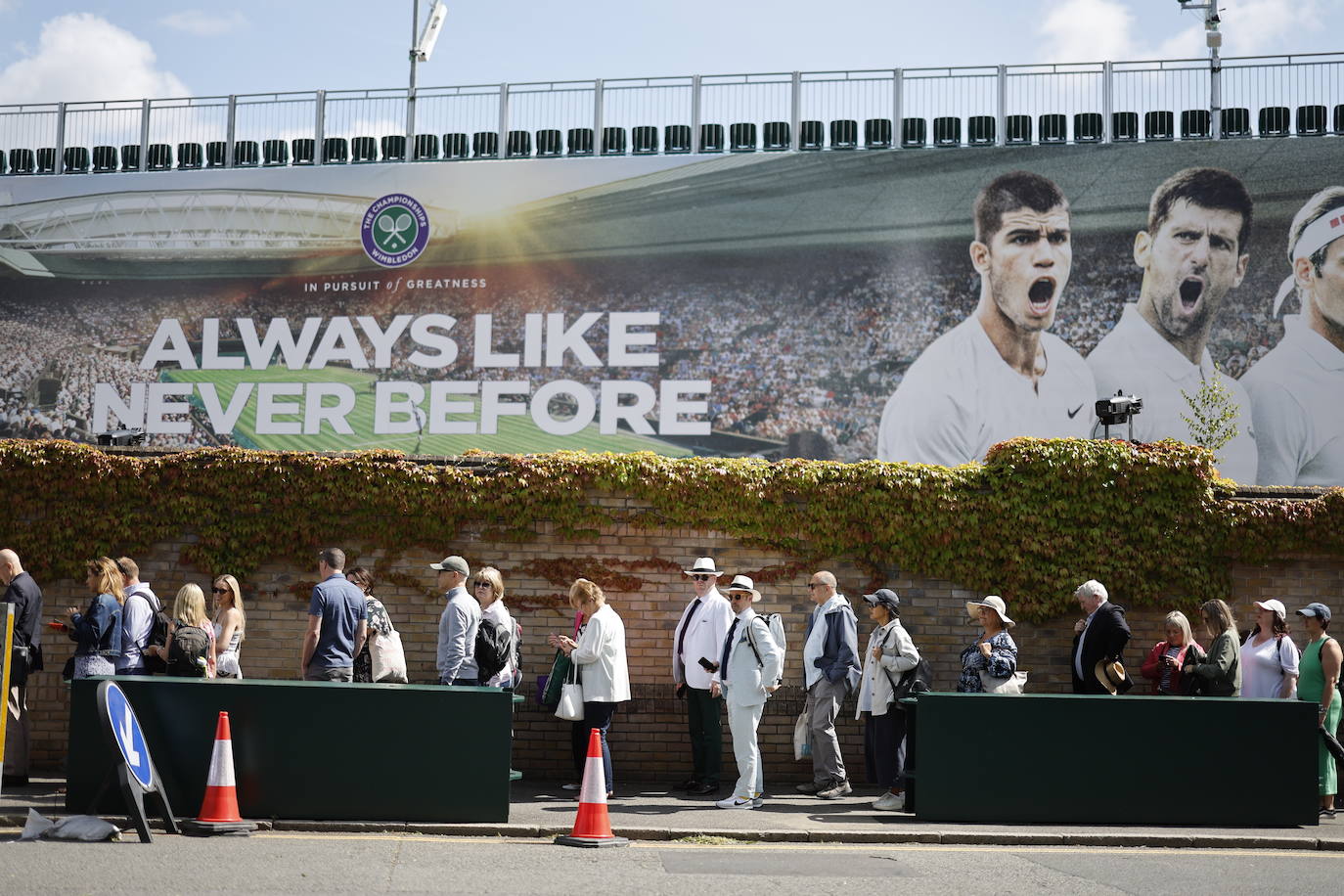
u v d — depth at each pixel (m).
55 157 35.72
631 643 12.59
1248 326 29.89
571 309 32.56
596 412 32.03
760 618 10.66
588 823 8.55
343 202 34.03
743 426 31.44
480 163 33.62
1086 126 31.25
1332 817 10.46
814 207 32.03
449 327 33.00
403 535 12.67
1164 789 9.62
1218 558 12.69
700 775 11.28
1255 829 9.55
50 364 34.38
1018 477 12.73
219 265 34.31
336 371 33.28
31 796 9.84
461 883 6.98
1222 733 9.70
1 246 35.03
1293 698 10.66
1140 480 12.71
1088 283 30.62
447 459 12.95
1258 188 30.28
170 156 35.34
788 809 10.38
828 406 31.22
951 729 9.66
